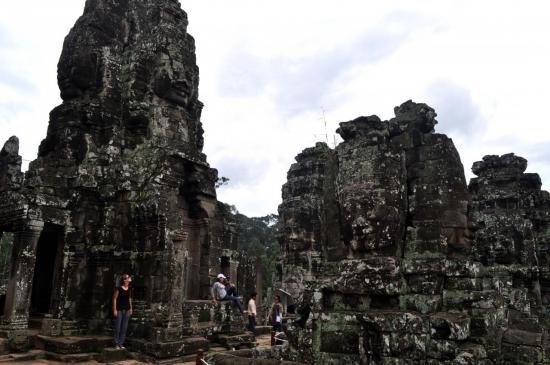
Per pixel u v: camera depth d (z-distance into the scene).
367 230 7.69
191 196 15.72
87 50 15.23
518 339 7.48
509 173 17.61
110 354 11.05
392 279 7.31
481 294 7.53
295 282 23.52
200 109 18.34
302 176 26.86
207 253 15.51
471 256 8.35
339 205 8.27
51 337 11.77
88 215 13.39
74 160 13.95
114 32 16.11
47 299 15.39
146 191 13.18
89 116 14.41
